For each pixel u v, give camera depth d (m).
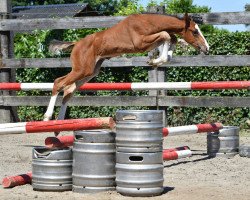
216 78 13.49
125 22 8.73
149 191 6.38
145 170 6.37
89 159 6.57
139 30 8.61
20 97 13.56
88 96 13.27
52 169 6.71
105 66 13.12
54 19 13.25
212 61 12.39
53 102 9.18
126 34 8.70
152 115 6.40
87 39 8.98
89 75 9.00
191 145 11.02
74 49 9.05
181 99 12.69
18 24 13.47
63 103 9.19
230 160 9.09
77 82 9.20
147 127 6.38
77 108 14.20
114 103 13.14
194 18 9.28
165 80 12.88
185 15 8.73
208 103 12.53
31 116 14.56
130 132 6.39
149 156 6.39
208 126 9.30
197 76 13.57
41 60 13.40
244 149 9.36
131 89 11.01
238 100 12.36
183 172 8.07
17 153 9.88
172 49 8.91
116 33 8.76
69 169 6.79
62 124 7.01
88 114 14.16
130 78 13.98
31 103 13.54
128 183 6.39
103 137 6.55
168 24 8.64
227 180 7.45
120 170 6.46
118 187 6.50
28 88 11.80
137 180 6.37
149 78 12.94
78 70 9.02
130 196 6.42
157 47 8.73
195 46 8.83
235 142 9.43
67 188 6.77
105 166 6.58
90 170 6.57
